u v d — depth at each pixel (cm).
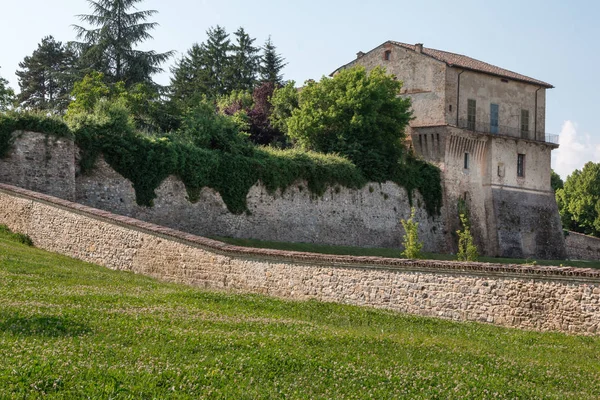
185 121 5659
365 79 6825
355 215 6331
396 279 2673
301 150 6119
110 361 1376
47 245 3594
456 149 7406
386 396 1357
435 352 1819
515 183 7869
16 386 1155
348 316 2377
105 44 7262
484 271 2502
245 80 10731
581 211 10950
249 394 1264
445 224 7262
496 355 1867
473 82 7638
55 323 1661
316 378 1433
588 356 1989
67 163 4362
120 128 4719
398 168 6788
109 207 4612
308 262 2864
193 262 3134
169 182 4966
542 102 8244
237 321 1995
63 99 7712
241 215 5419
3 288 2161
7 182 4119
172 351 1523
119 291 2456
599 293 2277
